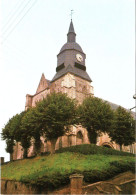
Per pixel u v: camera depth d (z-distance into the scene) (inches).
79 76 2335.1
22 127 1625.2
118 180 971.3
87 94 2336.4
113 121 1636.3
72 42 2541.8
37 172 1087.6
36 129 1520.7
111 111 1701.5
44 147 2055.9
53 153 1473.9
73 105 1622.8
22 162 1567.4
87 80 2418.8
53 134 1493.6
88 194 800.9
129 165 1040.8
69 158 1296.8
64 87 2167.8
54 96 1656.0
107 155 1380.4
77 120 1596.9
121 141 1811.0
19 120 1795.0
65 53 2438.5
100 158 1270.9
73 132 1935.3
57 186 890.1
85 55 2556.6
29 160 1546.5
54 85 2397.9
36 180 925.8
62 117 1492.4
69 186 881.5
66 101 1628.9
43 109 1537.9
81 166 1098.7
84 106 1718.8
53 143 1507.1
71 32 2618.1
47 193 895.1
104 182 853.2
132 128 1828.2
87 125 1605.6
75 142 1921.8
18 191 1037.8
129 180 929.5
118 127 1825.8
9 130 1815.9
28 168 1333.7
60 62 2448.3
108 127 1609.3
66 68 2311.8
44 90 2415.1
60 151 1514.5
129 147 2373.3
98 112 1614.2
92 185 824.9
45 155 1533.0
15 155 2278.5
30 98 2559.1
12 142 1911.9
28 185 982.4
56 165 1179.9
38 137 1642.5
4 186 1166.3
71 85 2182.6
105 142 2194.9
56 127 1469.0
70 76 2236.7
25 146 1758.1
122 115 1873.8
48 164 1259.8
